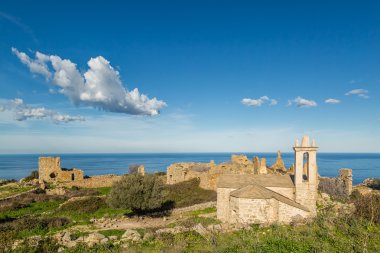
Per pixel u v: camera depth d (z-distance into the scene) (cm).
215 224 3167
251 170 6819
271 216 3288
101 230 3094
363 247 2188
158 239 2580
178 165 8138
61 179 7200
